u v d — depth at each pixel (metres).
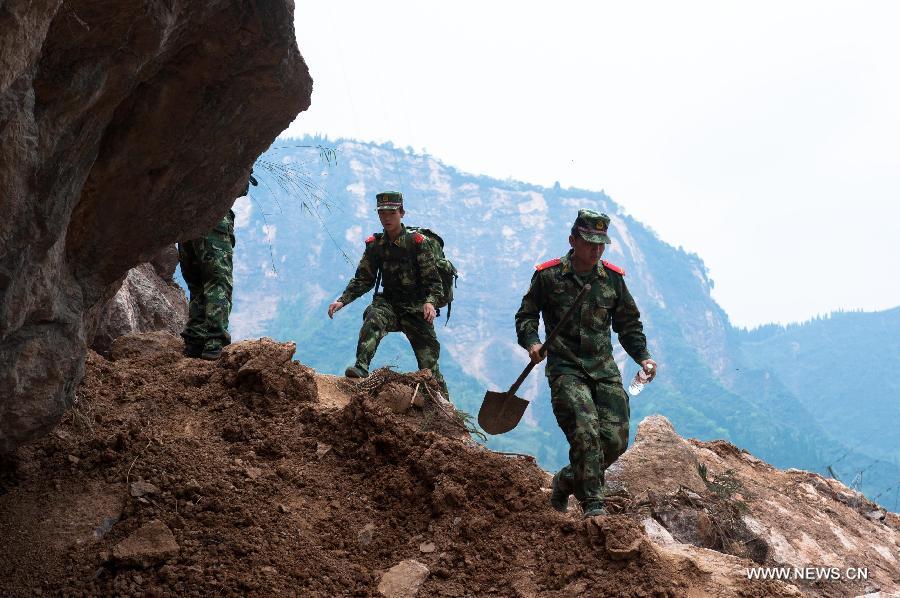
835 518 7.84
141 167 3.76
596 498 4.71
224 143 4.02
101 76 3.00
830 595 5.97
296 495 4.91
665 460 6.95
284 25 3.66
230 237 6.96
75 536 4.09
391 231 7.71
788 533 6.88
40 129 2.86
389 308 7.77
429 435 5.48
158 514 4.31
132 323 8.24
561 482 5.03
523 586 4.27
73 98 2.92
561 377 5.01
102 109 3.17
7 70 2.34
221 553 4.18
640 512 6.00
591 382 5.06
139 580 3.91
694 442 9.34
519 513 4.84
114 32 2.91
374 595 4.19
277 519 4.57
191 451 5.02
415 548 4.63
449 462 5.12
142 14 2.93
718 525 6.07
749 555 6.07
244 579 4.02
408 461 5.21
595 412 4.88
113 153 3.61
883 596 5.73
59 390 3.54
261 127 4.13
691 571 4.32
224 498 4.60
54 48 2.79
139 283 8.86
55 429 4.80
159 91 3.59
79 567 3.92
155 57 3.32
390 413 5.64
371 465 5.28
